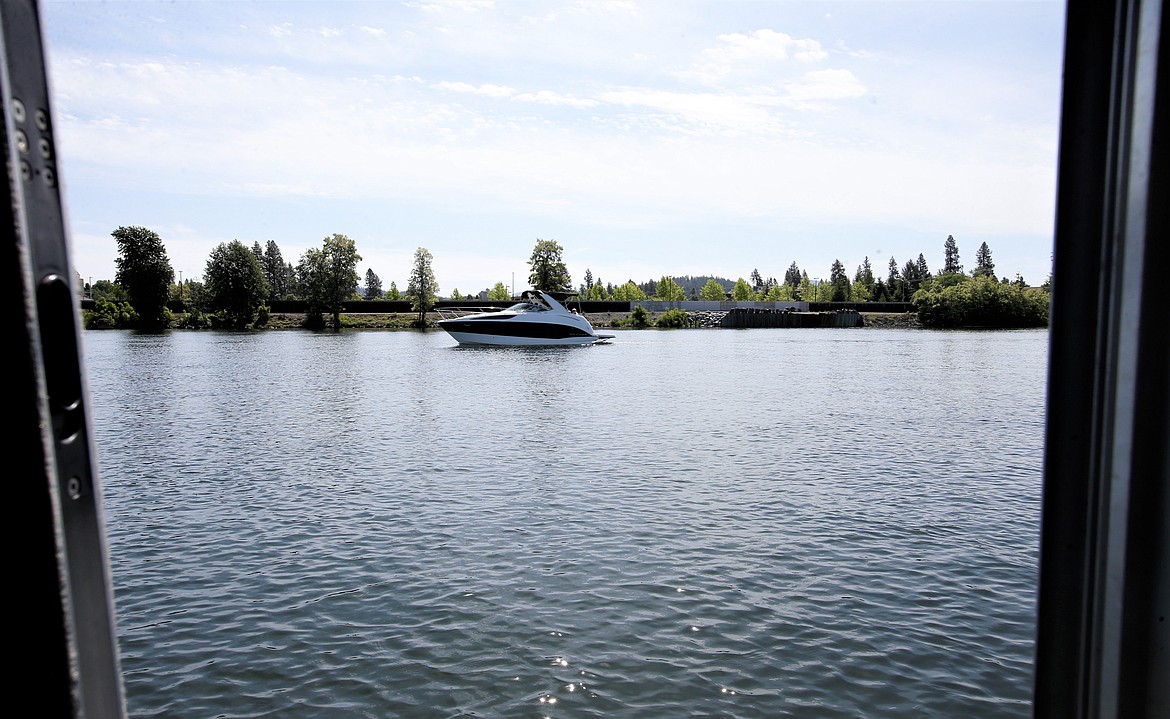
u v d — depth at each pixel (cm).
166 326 8531
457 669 769
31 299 125
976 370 4150
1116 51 174
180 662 788
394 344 6712
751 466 1659
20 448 124
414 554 1091
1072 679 191
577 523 1232
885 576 1004
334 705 711
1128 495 175
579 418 2386
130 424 2266
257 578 1009
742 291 15225
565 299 6994
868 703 706
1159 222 167
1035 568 1032
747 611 895
